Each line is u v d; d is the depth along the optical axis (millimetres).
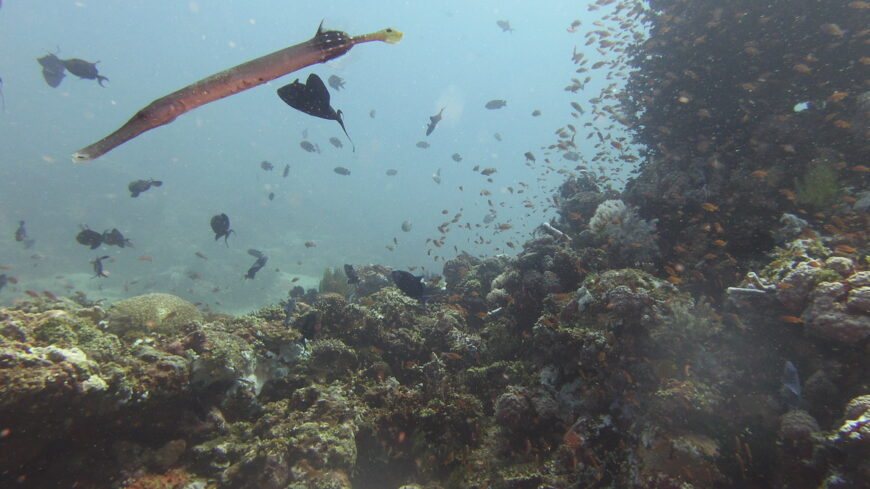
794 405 3736
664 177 7781
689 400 3764
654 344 4371
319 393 4676
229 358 4527
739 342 4332
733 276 6004
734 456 3523
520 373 5465
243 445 4051
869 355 3596
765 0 7188
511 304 6633
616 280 5160
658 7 8938
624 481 3738
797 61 7047
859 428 2883
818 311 3820
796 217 5766
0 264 18328
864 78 6652
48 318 3977
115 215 26484
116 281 19062
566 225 9609
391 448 4629
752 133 7484
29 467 3311
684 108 8422
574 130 10070
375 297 7973
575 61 10234
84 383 3316
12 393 2898
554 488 3830
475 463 4434
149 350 4195
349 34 1212
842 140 6539
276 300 19422
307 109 2439
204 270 21516
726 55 7730
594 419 4266
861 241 4773
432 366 5793
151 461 3750
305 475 3627
